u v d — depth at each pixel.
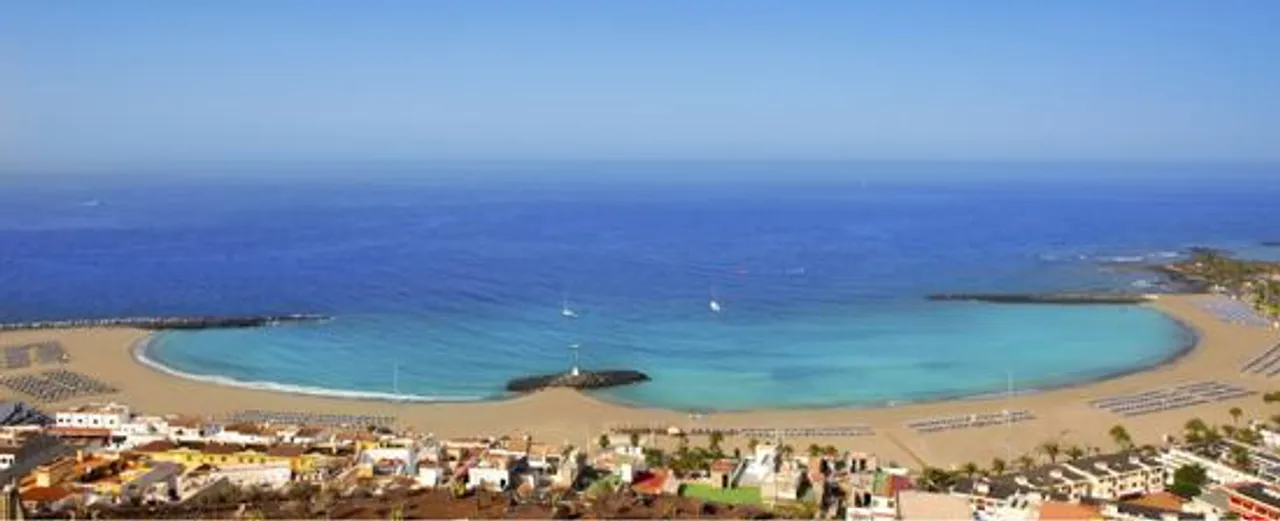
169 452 199.75
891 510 166.75
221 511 150.38
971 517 170.38
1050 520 172.62
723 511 156.75
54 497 161.00
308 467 189.88
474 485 173.12
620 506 155.38
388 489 167.75
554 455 199.25
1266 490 194.00
